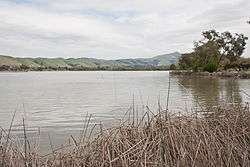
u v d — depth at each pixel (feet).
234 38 411.13
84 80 414.41
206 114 24.38
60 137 53.11
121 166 19.60
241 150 21.17
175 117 23.12
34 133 57.00
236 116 23.62
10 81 393.91
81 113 95.14
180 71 489.26
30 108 112.78
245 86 203.62
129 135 21.80
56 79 460.14
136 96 158.51
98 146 21.09
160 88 226.58
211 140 21.08
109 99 145.07
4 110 106.11
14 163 19.93
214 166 19.97
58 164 20.71
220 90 184.44
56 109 108.58
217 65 412.77
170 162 19.83
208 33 417.28
